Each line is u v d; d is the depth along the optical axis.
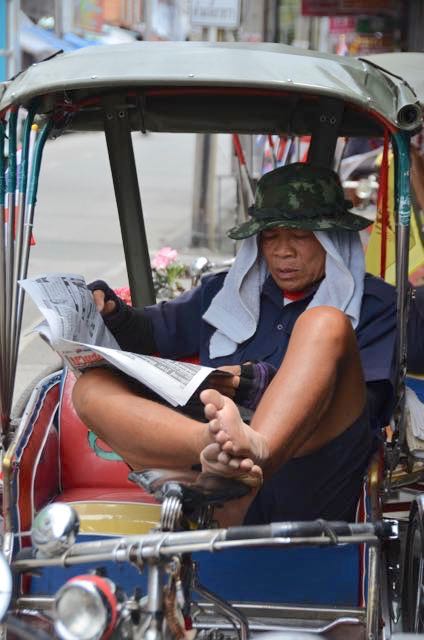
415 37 24.22
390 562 8.66
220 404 6.62
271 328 8.66
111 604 5.50
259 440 6.70
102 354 7.23
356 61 8.15
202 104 10.12
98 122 10.63
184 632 6.05
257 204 8.65
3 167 8.01
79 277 8.68
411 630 7.91
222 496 6.59
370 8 24.73
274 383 7.17
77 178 41.81
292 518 7.92
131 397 7.30
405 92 7.72
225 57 7.63
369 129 10.30
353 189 18.83
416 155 10.79
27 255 8.37
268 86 7.49
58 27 54.97
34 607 7.33
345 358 7.36
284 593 7.63
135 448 7.17
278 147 19.86
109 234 29.73
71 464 8.90
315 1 25.02
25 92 7.61
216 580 7.67
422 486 10.40
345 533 6.13
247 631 6.56
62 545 5.93
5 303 8.12
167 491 6.26
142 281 11.00
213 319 8.80
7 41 38.69
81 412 7.46
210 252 27.97
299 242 8.42
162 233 30.42
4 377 8.26
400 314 7.83
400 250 7.80
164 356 9.48
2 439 8.45
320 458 7.63
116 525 7.64
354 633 7.30
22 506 7.77
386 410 8.22
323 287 8.45
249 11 26.80
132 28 66.56
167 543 5.89
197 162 28.23
